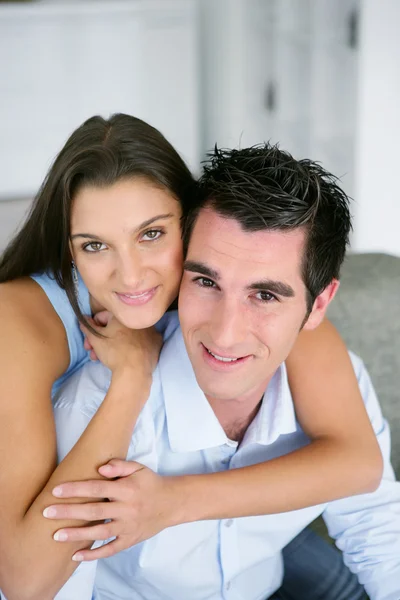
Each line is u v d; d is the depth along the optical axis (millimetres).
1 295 1093
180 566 1077
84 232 1048
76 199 1045
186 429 1054
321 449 1056
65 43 3855
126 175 1025
